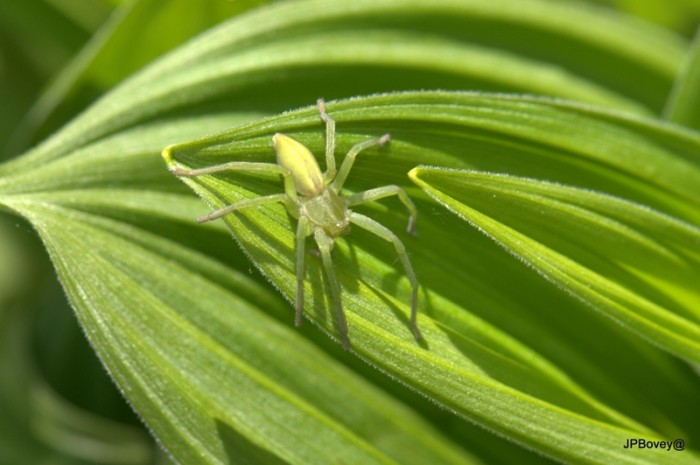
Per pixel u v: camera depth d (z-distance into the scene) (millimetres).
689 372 207
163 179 202
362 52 213
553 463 205
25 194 197
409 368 188
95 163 200
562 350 201
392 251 199
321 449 198
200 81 207
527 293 202
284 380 200
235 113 208
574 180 204
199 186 189
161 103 206
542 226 195
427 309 197
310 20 212
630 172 204
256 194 196
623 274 199
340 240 197
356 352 188
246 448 196
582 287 191
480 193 192
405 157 199
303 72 211
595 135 202
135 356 194
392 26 215
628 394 202
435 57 216
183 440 194
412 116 197
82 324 193
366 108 196
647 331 193
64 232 196
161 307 197
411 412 204
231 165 191
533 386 197
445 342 193
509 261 202
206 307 199
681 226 196
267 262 189
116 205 199
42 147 201
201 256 201
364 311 191
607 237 196
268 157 196
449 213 199
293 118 195
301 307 189
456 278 200
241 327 200
